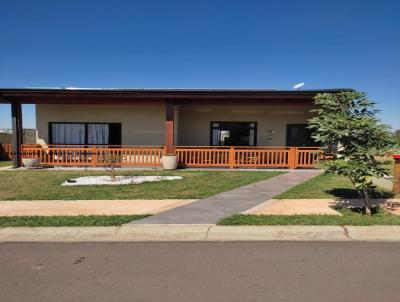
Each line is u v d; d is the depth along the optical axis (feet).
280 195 27.76
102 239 17.51
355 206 23.94
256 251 15.75
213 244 16.75
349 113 22.25
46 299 11.19
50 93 44.01
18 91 43.60
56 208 23.26
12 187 31.32
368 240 17.38
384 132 20.72
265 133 56.65
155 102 47.16
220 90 43.83
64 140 54.44
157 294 11.55
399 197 27.20
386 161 21.80
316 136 22.44
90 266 13.99
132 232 18.33
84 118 54.24
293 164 46.70
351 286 12.14
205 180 35.83
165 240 17.37
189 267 13.88
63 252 15.62
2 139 81.76
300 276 13.00
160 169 46.19
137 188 30.76
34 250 15.88
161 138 54.29
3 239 17.42
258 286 12.15
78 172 42.55
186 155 47.83
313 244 16.74
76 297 11.34
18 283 12.40
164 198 26.53
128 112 54.34
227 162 47.83
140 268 13.79
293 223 19.47
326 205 24.30
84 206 23.84
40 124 54.03
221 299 11.20
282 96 43.68
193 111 57.26
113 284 12.31
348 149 21.80
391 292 11.69
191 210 22.70
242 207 23.62
